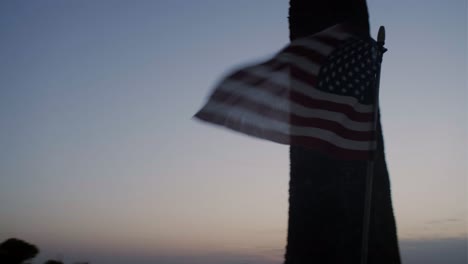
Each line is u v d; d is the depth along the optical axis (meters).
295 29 6.28
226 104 5.25
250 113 5.30
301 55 5.55
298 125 5.39
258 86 5.37
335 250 5.48
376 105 5.57
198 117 5.21
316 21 6.13
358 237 5.49
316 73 5.53
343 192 5.58
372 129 5.51
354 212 5.54
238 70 5.29
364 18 6.20
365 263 4.95
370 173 5.35
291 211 5.80
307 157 5.75
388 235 5.60
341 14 6.09
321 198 5.61
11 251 6.88
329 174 5.62
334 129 5.47
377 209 5.63
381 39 5.81
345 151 5.45
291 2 6.39
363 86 5.64
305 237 5.62
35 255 7.15
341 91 5.57
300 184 5.75
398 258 5.59
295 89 5.45
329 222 5.55
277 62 5.46
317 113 5.47
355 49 5.70
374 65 5.73
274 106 5.37
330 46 5.63
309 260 5.56
